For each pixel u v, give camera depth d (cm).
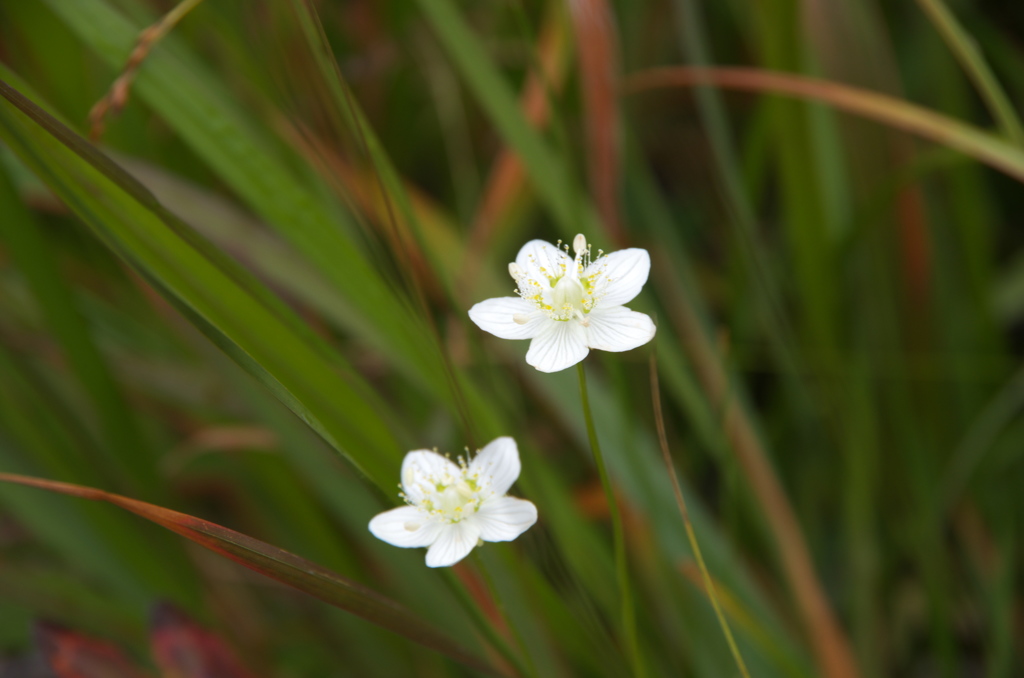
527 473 49
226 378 51
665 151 68
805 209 52
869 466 53
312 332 47
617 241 52
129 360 54
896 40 58
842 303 54
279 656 53
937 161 50
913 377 54
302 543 54
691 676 50
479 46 52
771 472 52
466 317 49
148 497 52
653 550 51
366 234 47
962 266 55
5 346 52
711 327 54
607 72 51
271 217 49
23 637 53
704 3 64
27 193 53
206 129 49
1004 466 54
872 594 52
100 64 54
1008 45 55
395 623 44
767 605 50
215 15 52
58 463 51
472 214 62
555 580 48
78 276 56
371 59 58
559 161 52
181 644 49
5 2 52
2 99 45
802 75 52
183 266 46
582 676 51
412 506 44
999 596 51
